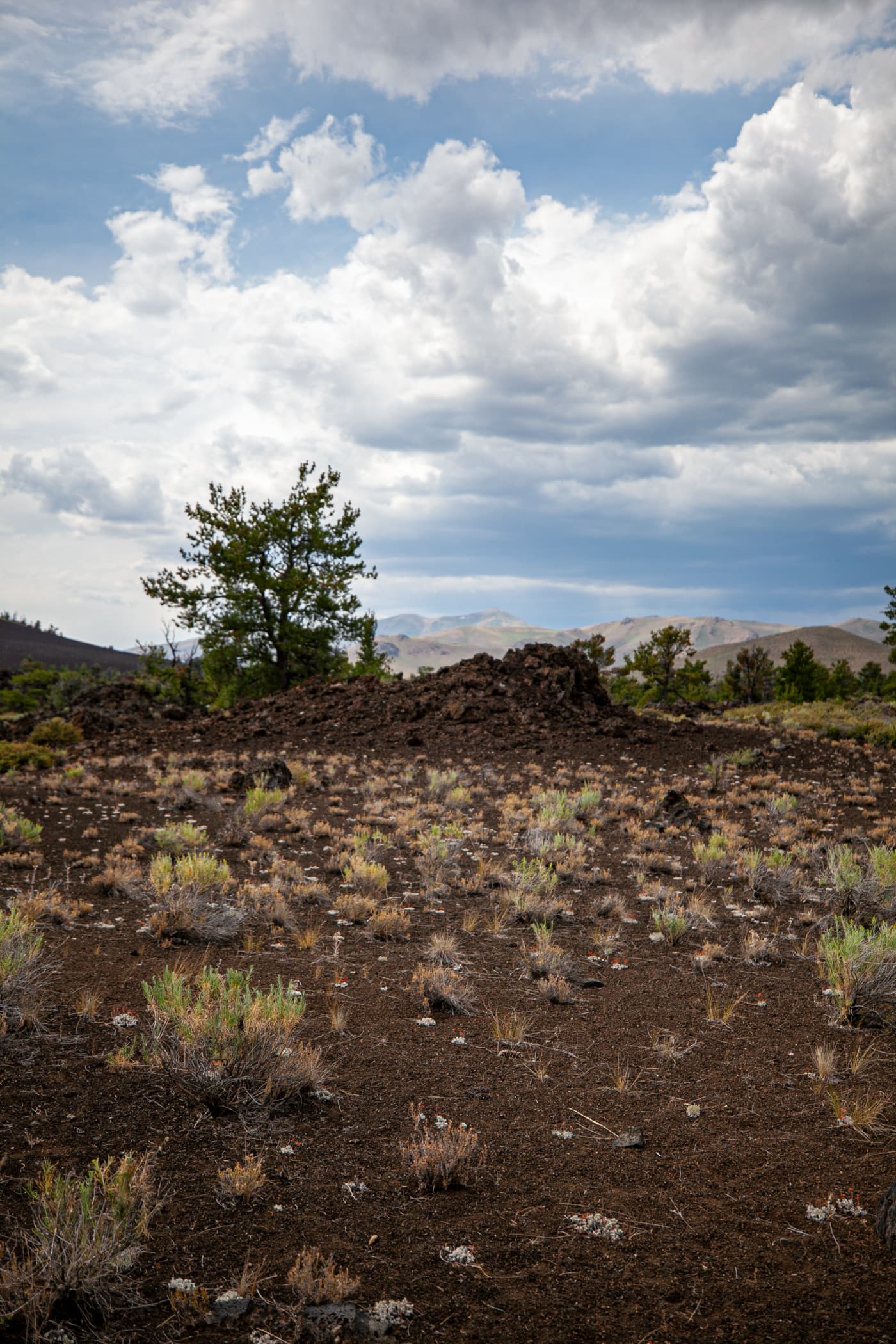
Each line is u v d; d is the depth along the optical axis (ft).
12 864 33.50
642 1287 10.08
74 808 49.65
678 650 216.13
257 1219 10.99
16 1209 10.41
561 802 51.57
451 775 64.85
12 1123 12.73
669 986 23.18
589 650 218.79
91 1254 9.27
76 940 23.97
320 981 22.02
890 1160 13.53
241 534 138.00
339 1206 11.51
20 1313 8.76
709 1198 12.28
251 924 27.84
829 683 209.87
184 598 137.59
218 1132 13.32
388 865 39.73
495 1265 10.41
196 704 160.76
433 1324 9.15
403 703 90.84
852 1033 19.84
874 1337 9.21
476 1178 12.59
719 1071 17.33
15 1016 16.67
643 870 39.19
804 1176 12.98
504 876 36.42
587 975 23.99
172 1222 10.68
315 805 55.72
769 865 37.78
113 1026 17.13
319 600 139.03
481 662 101.50
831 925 30.35
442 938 25.94
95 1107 13.56
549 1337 9.07
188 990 17.08
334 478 143.95
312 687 105.70
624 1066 17.51
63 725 97.09
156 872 30.76
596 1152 13.65
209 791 59.72
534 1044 18.56
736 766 70.90
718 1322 9.45
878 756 76.79
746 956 25.88
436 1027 19.21
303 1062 15.25
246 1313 9.03
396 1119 14.47
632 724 88.74
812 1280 10.29
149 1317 8.94
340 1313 8.99
